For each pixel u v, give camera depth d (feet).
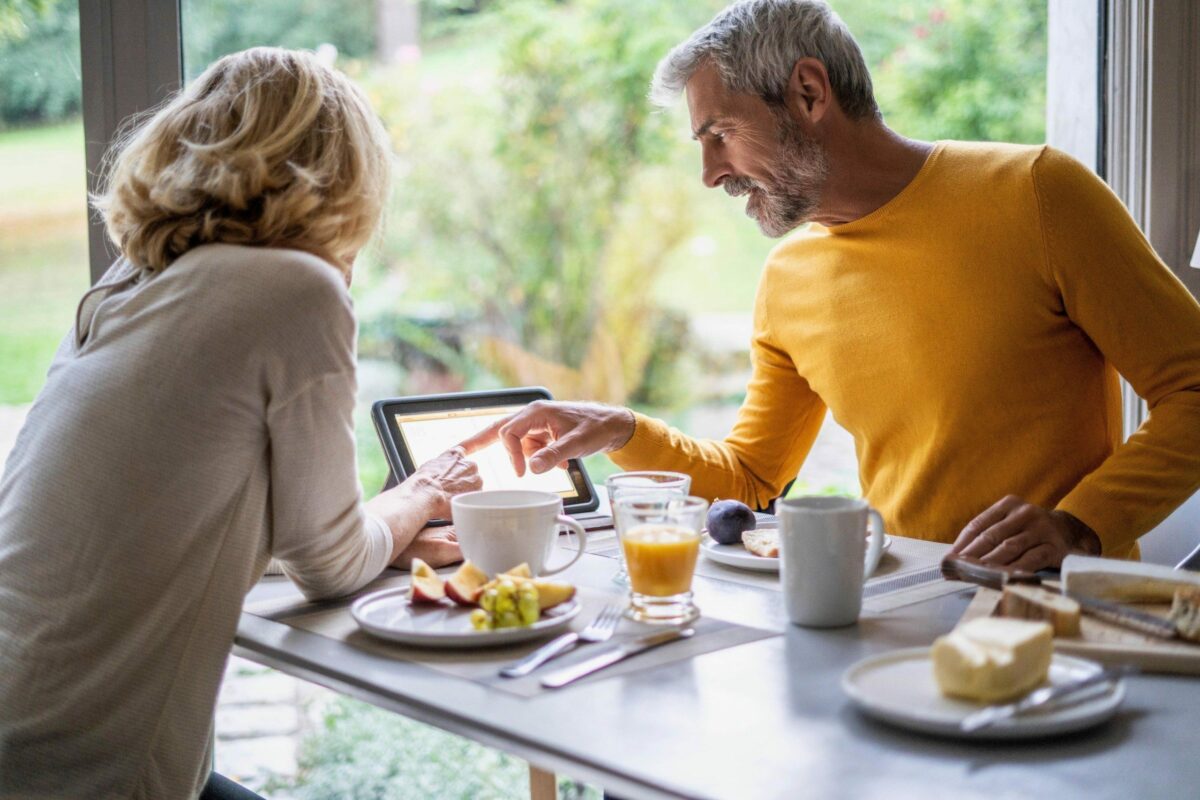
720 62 4.94
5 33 5.32
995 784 2.13
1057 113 7.32
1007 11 15.53
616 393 17.92
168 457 3.25
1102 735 2.37
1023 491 4.90
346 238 3.76
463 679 2.80
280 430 3.33
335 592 3.64
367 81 16.87
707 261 17.90
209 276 3.37
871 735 2.38
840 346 5.31
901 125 15.87
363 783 8.38
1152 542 5.85
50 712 3.25
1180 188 6.64
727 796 2.09
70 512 3.30
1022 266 4.79
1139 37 6.60
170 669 3.28
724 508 4.14
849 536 3.13
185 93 3.77
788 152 5.01
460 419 4.85
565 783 8.34
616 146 17.44
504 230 17.44
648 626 3.20
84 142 5.38
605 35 17.13
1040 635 2.49
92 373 3.39
